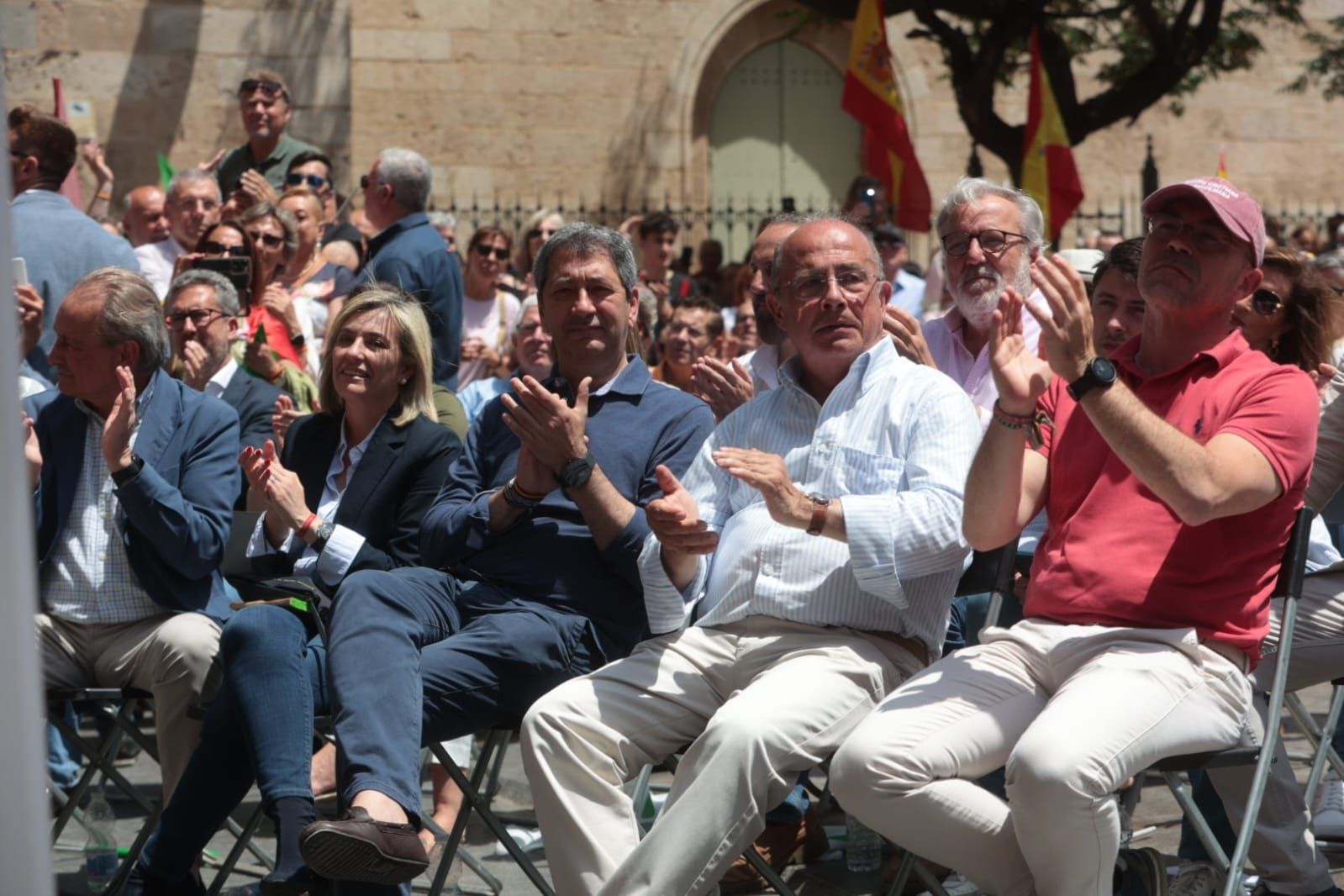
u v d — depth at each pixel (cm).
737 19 1916
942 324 554
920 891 483
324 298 813
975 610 508
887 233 967
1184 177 1962
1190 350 392
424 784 646
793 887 495
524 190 1880
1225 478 353
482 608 439
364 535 486
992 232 528
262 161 1004
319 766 528
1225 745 368
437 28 1847
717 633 421
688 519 400
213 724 418
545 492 441
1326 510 501
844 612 413
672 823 371
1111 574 378
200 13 1775
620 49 1898
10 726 185
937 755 365
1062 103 1326
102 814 546
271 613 422
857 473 419
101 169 1034
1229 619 373
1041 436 399
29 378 561
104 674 478
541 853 547
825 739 385
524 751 395
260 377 657
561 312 465
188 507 471
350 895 380
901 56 1906
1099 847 348
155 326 488
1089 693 356
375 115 1836
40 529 483
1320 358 493
